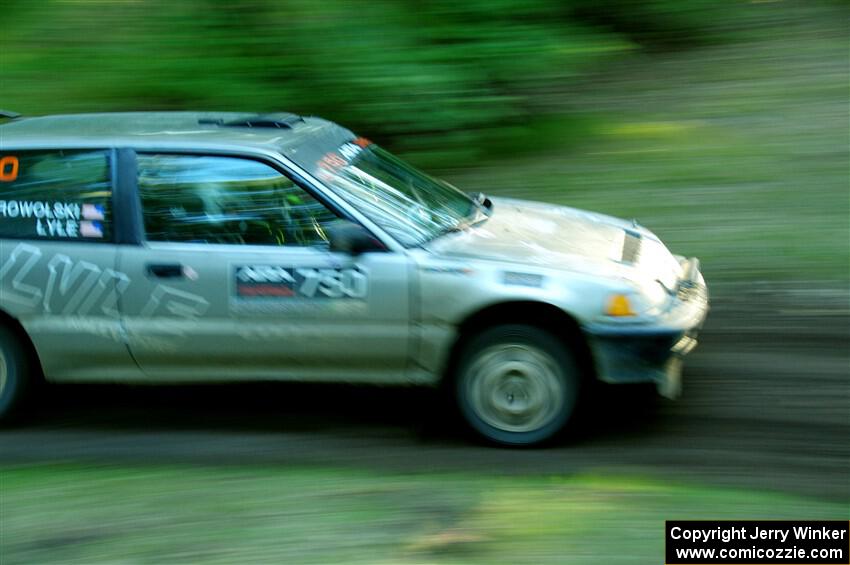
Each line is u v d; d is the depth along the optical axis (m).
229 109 16.92
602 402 9.95
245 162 9.26
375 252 8.88
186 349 9.21
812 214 14.17
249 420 9.95
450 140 16.97
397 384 9.18
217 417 10.06
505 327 8.84
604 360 8.77
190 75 17.05
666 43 21.08
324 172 9.34
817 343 11.02
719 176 15.60
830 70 19.06
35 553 6.95
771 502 7.61
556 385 8.87
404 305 8.84
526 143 17.27
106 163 9.43
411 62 17.09
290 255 8.98
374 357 9.04
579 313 8.67
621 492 7.82
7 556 6.93
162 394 10.74
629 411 9.73
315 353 9.07
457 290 8.75
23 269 9.33
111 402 10.57
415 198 9.77
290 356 9.12
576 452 8.90
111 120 10.46
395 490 7.95
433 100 16.92
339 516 7.40
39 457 9.08
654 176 15.79
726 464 8.49
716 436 9.09
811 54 19.86
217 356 9.21
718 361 10.74
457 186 16.16
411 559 6.68
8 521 7.51
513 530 7.10
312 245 9.03
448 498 7.74
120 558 6.82
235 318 9.06
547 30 18.78
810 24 21.34
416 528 7.17
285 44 17.28
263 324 9.03
